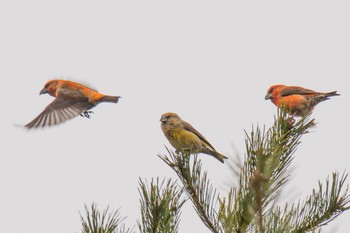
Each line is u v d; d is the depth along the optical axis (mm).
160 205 6312
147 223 6332
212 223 6367
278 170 5859
